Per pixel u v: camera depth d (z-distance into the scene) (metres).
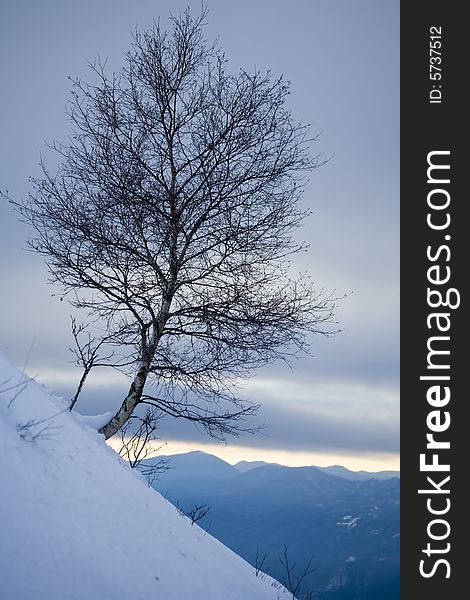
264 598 7.96
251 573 8.95
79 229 13.46
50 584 5.02
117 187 13.70
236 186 14.12
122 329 13.71
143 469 11.41
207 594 6.63
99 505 6.43
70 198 13.63
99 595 5.29
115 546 6.04
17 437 6.18
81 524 5.91
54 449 6.58
